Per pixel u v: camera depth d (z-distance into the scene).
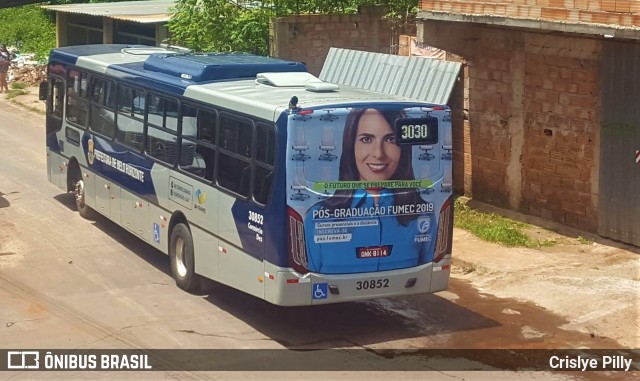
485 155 16.56
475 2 14.70
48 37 38.84
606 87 13.98
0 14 42.03
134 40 31.67
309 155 10.19
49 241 14.98
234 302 12.14
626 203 13.95
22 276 13.17
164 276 13.27
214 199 11.60
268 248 10.42
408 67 17.42
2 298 12.21
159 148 13.16
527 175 15.72
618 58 13.74
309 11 21.78
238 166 11.07
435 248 10.93
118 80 14.58
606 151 14.14
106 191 15.20
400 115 10.54
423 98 16.84
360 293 10.59
